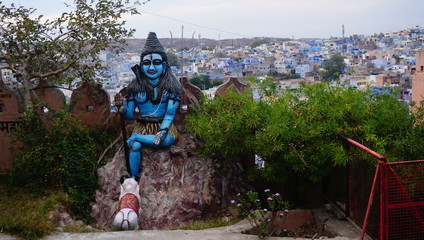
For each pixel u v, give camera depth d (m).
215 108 10.35
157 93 10.22
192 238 7.88
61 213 9.34
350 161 8.27
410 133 8.70
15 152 11.47
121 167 10.43
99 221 9.69
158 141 9.99
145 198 9.62
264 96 10.27
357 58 113.38
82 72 11.45
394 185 6.71
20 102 11.51
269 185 11.01
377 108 9.02
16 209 9.09
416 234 6.96
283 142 8.85
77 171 10.38
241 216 9.88
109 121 11.88
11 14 10.89
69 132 11.06
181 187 9.85
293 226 8.70
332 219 8.84
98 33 11.31
